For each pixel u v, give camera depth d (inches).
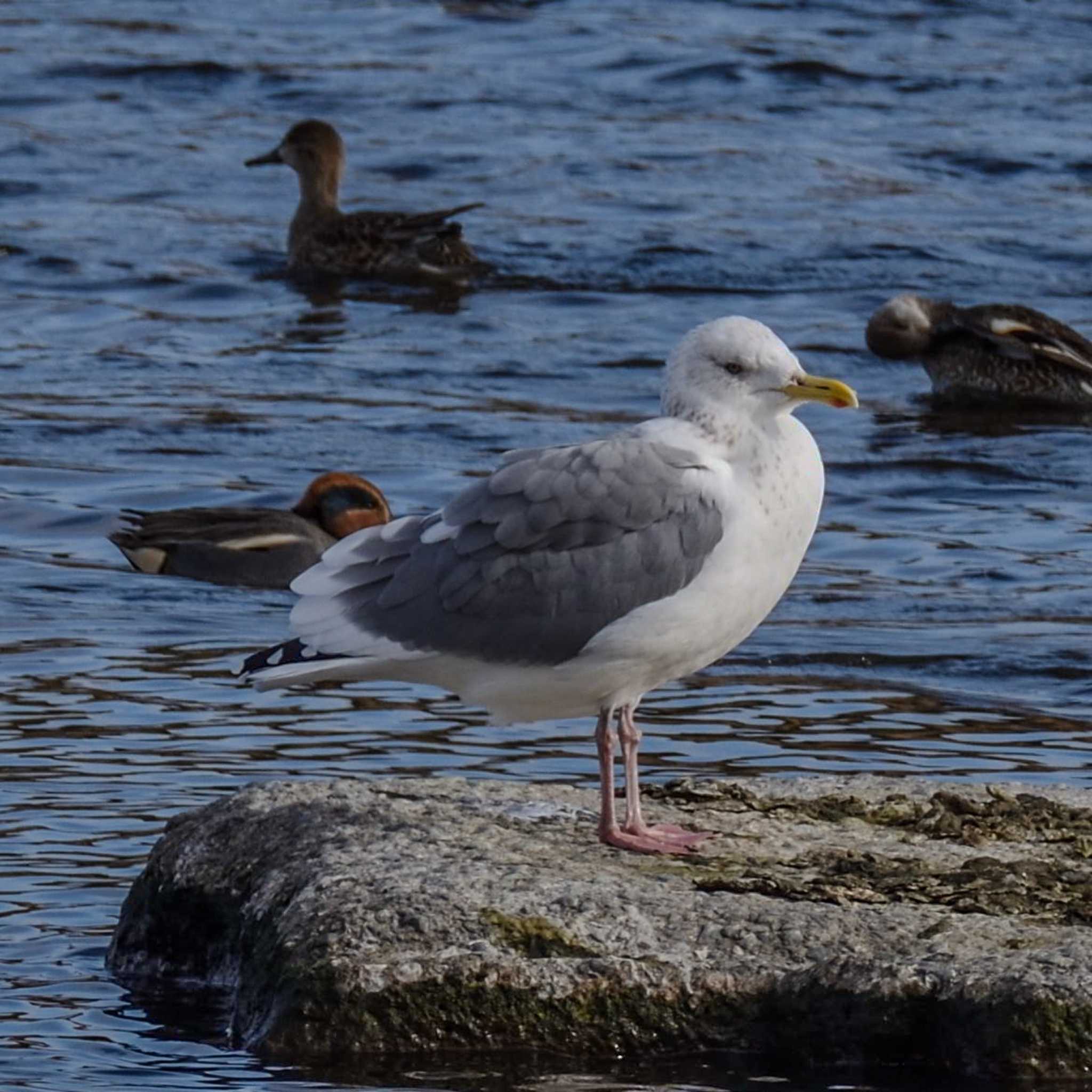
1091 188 1259.2
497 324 1045.8
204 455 844.0
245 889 411.8
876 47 1530.5
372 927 374.0
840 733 555.8
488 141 1354.6
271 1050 366.9
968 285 1109.7
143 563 728.3
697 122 1385.3
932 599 685.9
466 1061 362.9
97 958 422.3
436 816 424.2
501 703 409.7
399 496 799.7
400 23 1612.9
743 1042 363.3
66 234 1178.6
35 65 1486.2
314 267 1145.4
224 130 1386.6
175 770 521.0
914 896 387.5
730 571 398.3
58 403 905.5
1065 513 796.0
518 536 393.7
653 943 370.6
